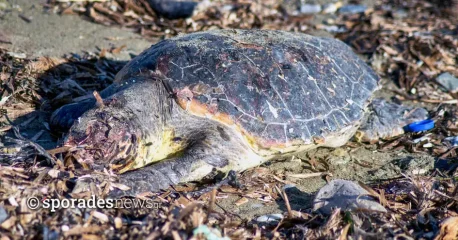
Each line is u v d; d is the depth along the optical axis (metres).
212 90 11.17
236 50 11.91
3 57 14.63
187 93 11.06
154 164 10.70
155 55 11.73
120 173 10.30
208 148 11.02
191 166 10.71
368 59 18.22
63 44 16.34
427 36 19.84
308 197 10.98
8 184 9.41
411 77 17.23
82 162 9.90
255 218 10.05
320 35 19.72
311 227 9.76
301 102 11.76
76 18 18.11
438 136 13.87
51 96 13.59
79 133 10.04
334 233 9.45
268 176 11.57
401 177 11.87
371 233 9.29
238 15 20.34
